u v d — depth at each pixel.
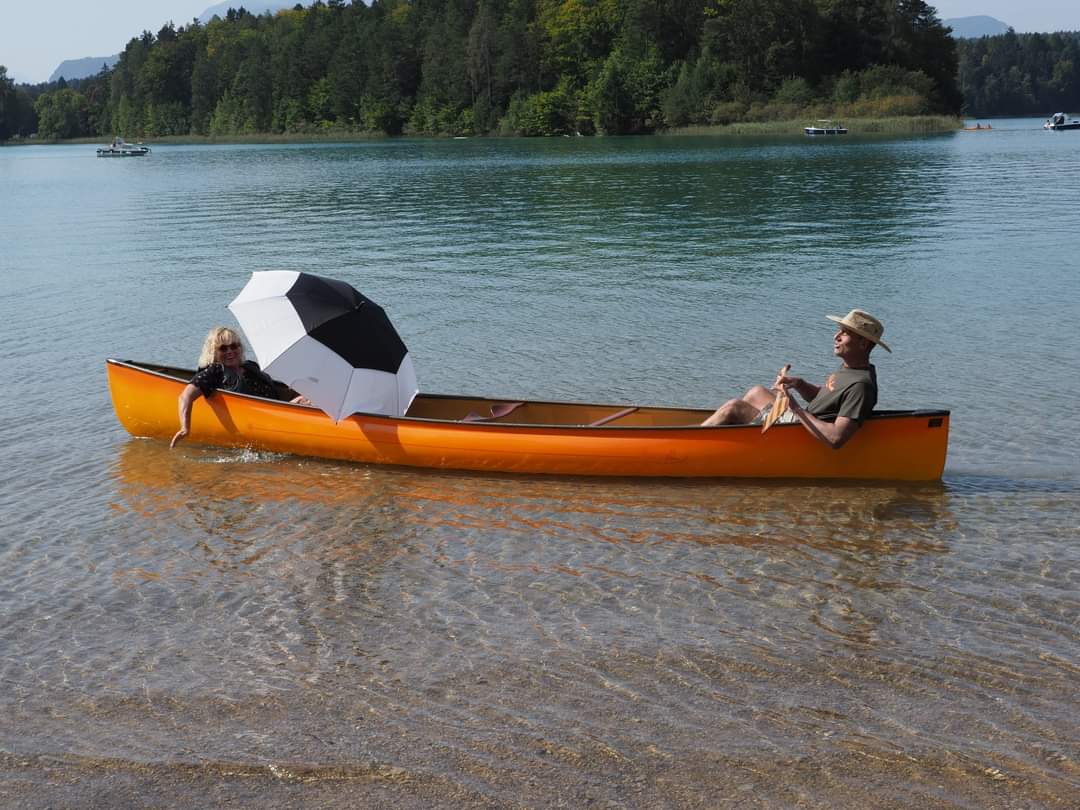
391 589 8.16
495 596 8.08
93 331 13.80
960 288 15.07
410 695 7.25
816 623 7.77
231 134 152.75
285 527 8.93
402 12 153.25
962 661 7.43
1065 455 9.79
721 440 9.50
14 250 21.20
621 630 7.73
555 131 118.00
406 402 10.05
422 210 28.83
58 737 7.03
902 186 32.91
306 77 149.50
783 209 26.44
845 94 105.69
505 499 9.34
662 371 11.86
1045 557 8.40
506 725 7.05
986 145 63.59
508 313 14.27
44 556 8.55
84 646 7.66
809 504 9.18
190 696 7.27
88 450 10.23
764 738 6.95
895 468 9.46
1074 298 14.29
